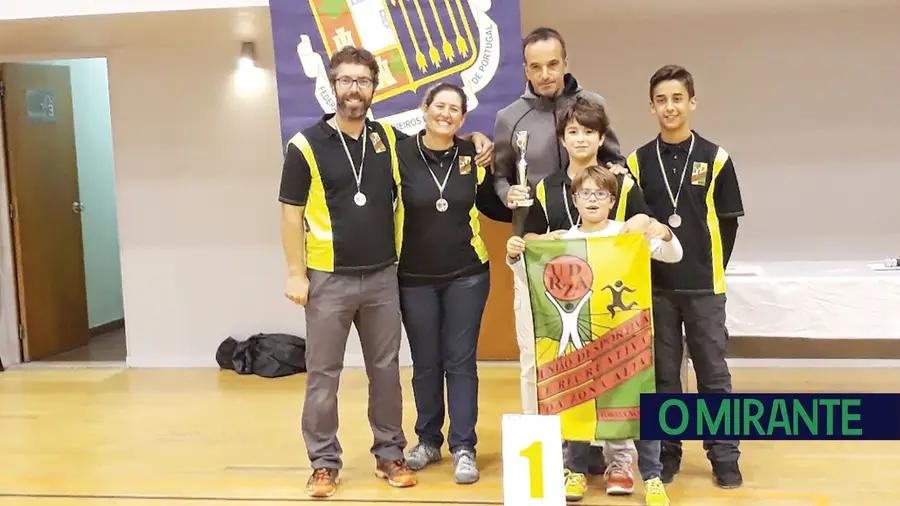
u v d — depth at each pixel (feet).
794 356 14.19
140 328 16.16
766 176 14.44
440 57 11.34
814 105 14.16
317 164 8.77
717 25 14.20
